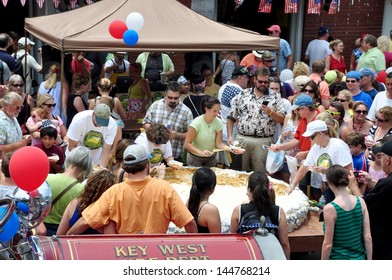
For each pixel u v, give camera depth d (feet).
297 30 48.32
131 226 17.19
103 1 33.24
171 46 29.68
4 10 46.16
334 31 48.65
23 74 39.50
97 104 25.91
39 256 13.88
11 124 25.79
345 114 29.48
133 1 32.35
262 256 14.39
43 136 24.82
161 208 17.21
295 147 27.43
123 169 18.70
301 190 26.35
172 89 28.66
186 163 29.58
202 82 31.81
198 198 18.35
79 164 19.84
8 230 14.24
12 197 15.37
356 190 21.98
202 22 31.83
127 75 38.86
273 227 17.15
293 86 36.11
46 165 15.25
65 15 32.48
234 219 18.06
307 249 22.15
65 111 32.27
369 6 48.44
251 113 29.86
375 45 41.52
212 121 27.73
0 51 35.83
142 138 24.73
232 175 26.25
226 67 41.22
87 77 31.71
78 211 18.28
